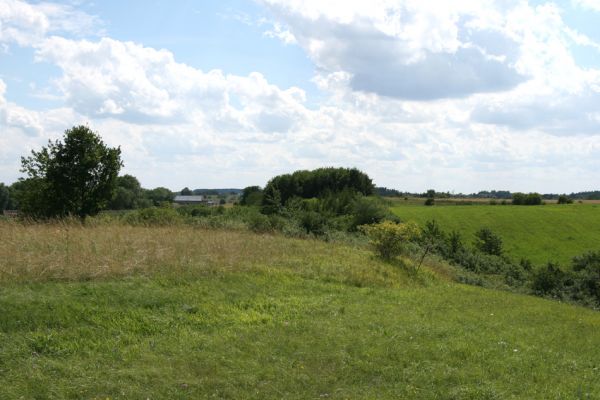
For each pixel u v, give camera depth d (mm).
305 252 17547
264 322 9281
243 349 7648
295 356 7488
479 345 8688
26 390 5816
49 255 11148
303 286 12812
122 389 5996
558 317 12734
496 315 11969
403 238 19344
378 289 14070
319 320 9656
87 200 24109
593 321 12688
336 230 28062
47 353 6977
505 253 42875
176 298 9859
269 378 6641
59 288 9547
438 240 29984
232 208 33969
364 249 21609
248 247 16172
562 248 50188
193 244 14672
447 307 12414
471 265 27750
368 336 8672
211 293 10680
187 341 7824
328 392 6355
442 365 7453
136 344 7582
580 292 23266
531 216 63094
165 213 22672
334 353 7672
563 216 63344
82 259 11195
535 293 23641
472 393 6379
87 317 8312
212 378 6484
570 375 7477
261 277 12867
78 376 6312
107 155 24484
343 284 13992
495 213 64875
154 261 12078
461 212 65438
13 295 8734
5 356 6672
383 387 6586
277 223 25344
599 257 26859
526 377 7215
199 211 35156
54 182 23672
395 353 7836
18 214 23250
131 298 9422
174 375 6512
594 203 81375
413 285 16078
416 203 79875
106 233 14875
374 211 32219
